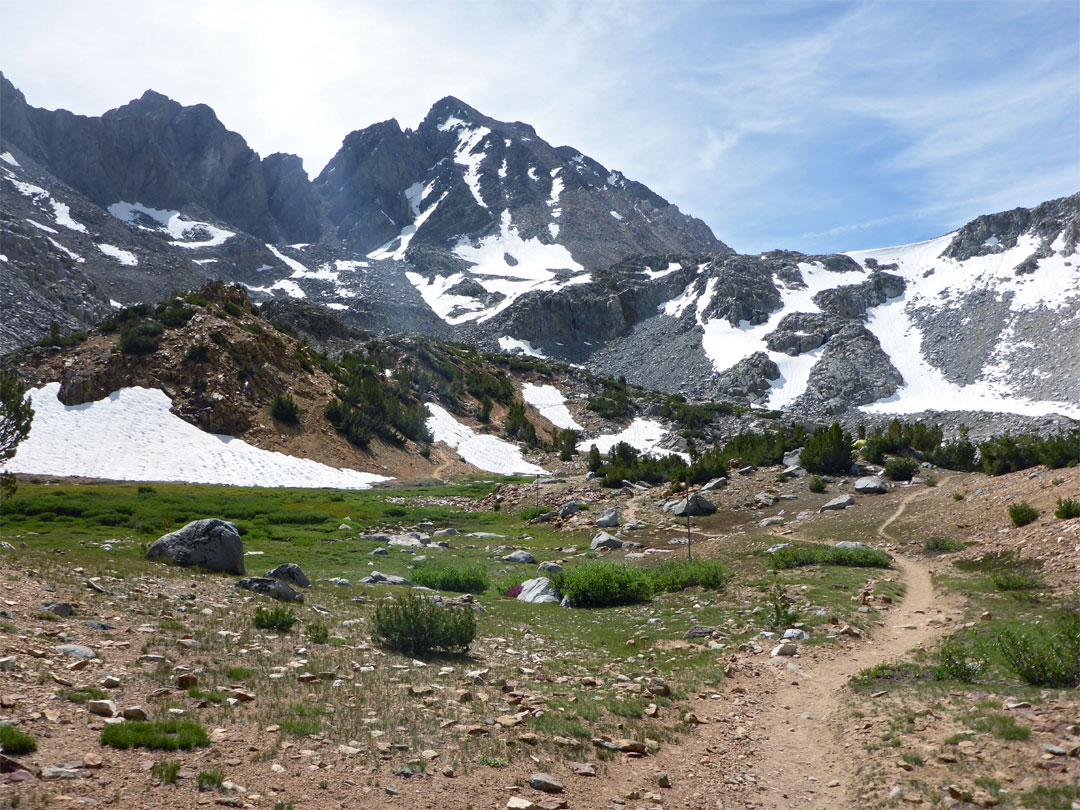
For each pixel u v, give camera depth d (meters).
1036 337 180.88
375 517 56.19
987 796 8.44
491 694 13.19
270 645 14.73
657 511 52.66
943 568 26.53
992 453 45.16
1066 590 19.67
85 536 36.56
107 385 85.62
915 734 11.02
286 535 44.84
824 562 29.53
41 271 167.25
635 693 14.28
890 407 171.38
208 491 64.00
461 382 144.38
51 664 11.03
